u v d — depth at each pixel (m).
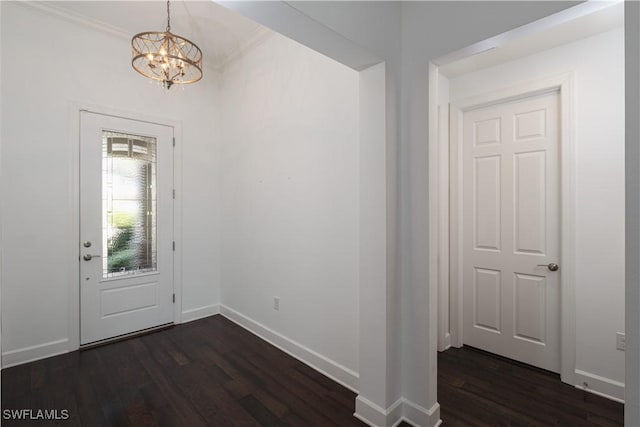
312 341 2.55
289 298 2.78
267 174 3.01
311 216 2.55
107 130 3.00
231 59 3.49
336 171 2.34
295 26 1.46
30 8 2.60
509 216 2.62
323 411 1.99
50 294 2.71
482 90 2.69
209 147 3.69
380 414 1.82
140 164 3.21
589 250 2.17
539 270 2.46
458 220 2.87
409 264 1.89
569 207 2.24
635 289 0.99
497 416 1.93
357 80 2.19
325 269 2.43
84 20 2.81
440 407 2.02
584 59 2.19
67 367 2.51
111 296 3.04
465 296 2.88
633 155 0.99
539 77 2.39
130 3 2.60
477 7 1.59
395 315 1.88
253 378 2.36
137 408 2.01
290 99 2.74
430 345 1.82
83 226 2.88
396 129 1.88
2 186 2.49
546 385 2.25
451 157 2.90
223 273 3.72
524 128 2.53
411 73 1.86
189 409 2.01
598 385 2.13
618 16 1.94
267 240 3.02
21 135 2.57
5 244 2.51
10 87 2.52
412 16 1.86
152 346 2.89
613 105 2.08
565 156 2.26
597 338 2.14
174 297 3.43
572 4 1.31
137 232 3.20
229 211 3.60
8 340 2.53
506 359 2.64
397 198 1.89
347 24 1.56
